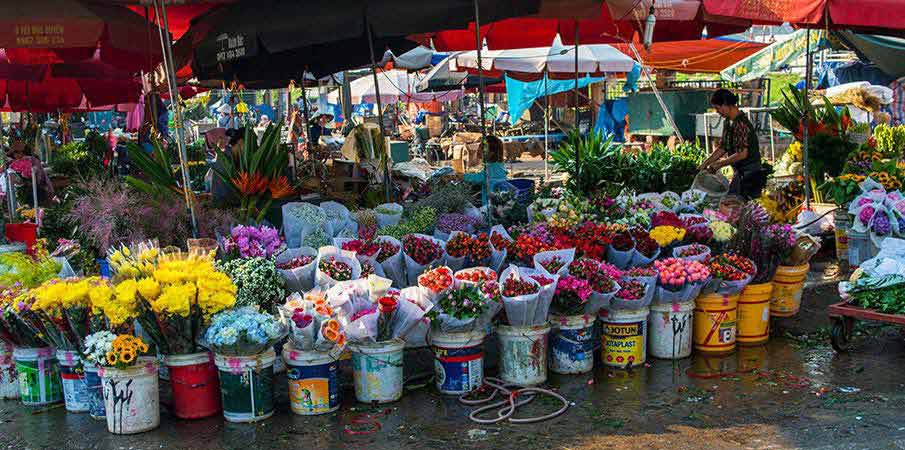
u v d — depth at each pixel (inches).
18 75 434.0
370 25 253.3
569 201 300.8
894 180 318.3
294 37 261.9
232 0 298.0
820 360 228.2
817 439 175.2
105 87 576.7
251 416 196.1
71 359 205.3
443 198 308.8
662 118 824.3
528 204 339.9
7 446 187.3
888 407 191.8
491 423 190.1
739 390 206.4
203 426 195.6
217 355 195.3
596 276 220.8
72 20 232.5
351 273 224.5
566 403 199.3
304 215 273.1
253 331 189.0
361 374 204.8
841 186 325.4
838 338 231.1
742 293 240.5
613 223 283.7
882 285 228.2
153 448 183.2
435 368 213.2
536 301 207.5
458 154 917.8
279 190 288.2
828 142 391.5
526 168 871.7
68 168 636.1
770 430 180.7
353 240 245.9
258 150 283.9
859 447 170.2
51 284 197.8
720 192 347.6
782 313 268.4
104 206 259.0
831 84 671.1
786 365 224.8
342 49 434.3
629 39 422.0
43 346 211.8
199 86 549.0
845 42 605.0
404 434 185.9
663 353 233.0
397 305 203.0
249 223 283.0
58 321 198.1
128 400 190.2
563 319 219.1
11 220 381.7
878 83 647.8
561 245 248.7
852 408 191.8
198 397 199.0
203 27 302.8
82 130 1217.4
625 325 224.4
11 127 715.4
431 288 203.2
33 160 508.1
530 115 1122.0
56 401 215.0
